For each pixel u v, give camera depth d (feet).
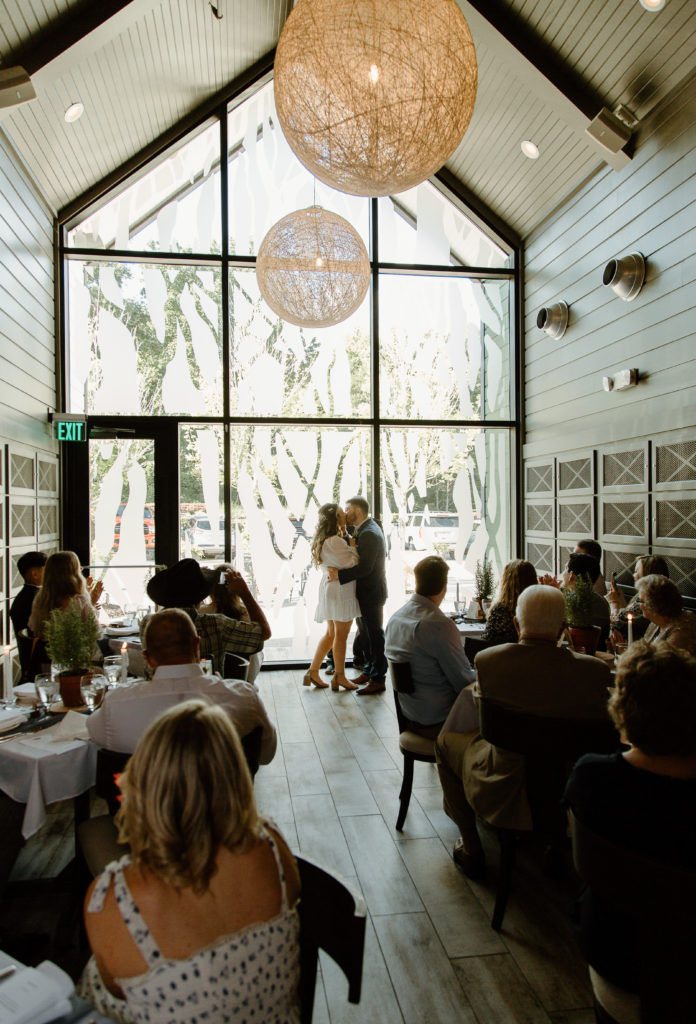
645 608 9.16
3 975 3.17
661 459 12.81
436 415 19.10
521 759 7.04
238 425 18.24
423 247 19.08
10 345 13.15
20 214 14.03
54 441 16.67
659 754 4.11
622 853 4.08
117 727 6.23
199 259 17.92
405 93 7.48
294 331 18.43
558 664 6.95
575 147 15.16
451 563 19.17
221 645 9.50
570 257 16.43
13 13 11.02
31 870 8.30
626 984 4.26
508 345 19.53
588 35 12.53
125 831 3.17
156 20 13.67
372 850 8.82
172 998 2.94
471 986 6.25
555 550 17.30
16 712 7.82
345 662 18.56
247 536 18.26
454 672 8.92
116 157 16.90
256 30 16.25
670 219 12.43
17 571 13.43
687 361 12.01
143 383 17.80
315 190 18.56
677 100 12.12
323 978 6.44
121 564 17.70
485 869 8.38
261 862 3.23
